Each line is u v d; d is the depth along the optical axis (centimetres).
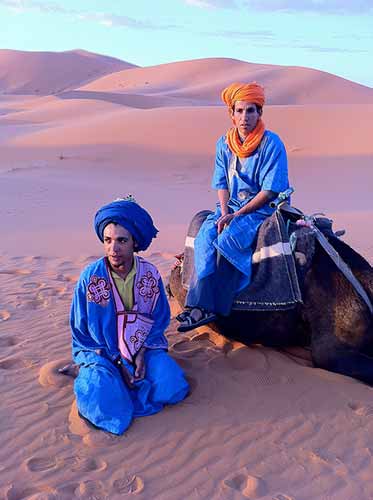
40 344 648
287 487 427
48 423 499
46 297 805
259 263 566
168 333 679
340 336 545
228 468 447
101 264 532
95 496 416
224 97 584
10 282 885
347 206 1788
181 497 418
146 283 537
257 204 577
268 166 574
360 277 550
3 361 604
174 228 1344
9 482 430
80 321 532
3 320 721
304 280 558
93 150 2897
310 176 2402
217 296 580
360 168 2456
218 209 619
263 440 478
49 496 411
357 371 542
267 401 528
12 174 2361
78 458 456
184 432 487
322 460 453
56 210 1555
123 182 2259
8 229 1317
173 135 3048
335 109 3397
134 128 3195
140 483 430
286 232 563
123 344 527
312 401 526
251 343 618
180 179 2386
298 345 602
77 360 540
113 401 494
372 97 10131
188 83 11944
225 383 557
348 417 505
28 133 3681
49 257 1059
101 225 519
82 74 15162
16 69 14975
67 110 5547
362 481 432
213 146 2884
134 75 12900
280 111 3419
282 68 11312
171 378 520
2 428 493
